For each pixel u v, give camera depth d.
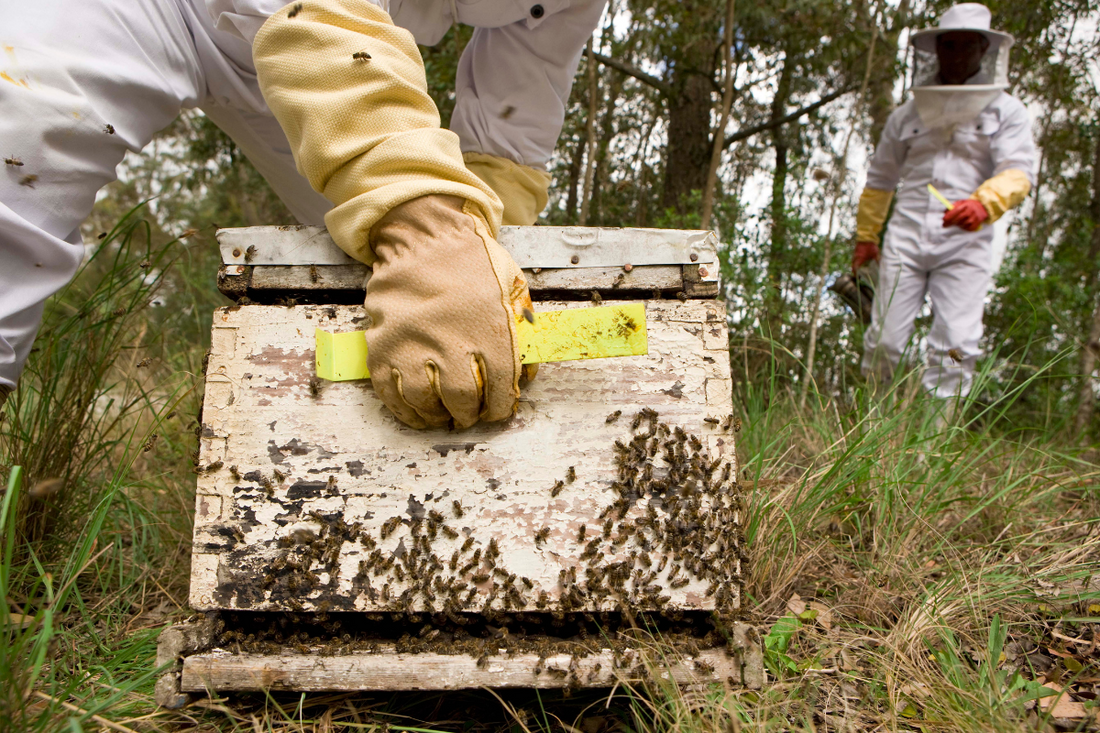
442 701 0.80
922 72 1.95
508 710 0.74
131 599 0.95
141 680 0.72
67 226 0.81
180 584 1.00
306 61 0.75
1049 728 0.75
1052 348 2.36
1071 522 1.08
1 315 0.77
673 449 0.76
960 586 0.94
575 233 0.79
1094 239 3.04
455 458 0.76
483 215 0.75
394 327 0.70
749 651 0.73
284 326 0.77
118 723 0.71
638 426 0.77
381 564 0.74
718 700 0.72
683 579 0.75
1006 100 1.84
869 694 0.81
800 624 0.91
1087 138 3.47
